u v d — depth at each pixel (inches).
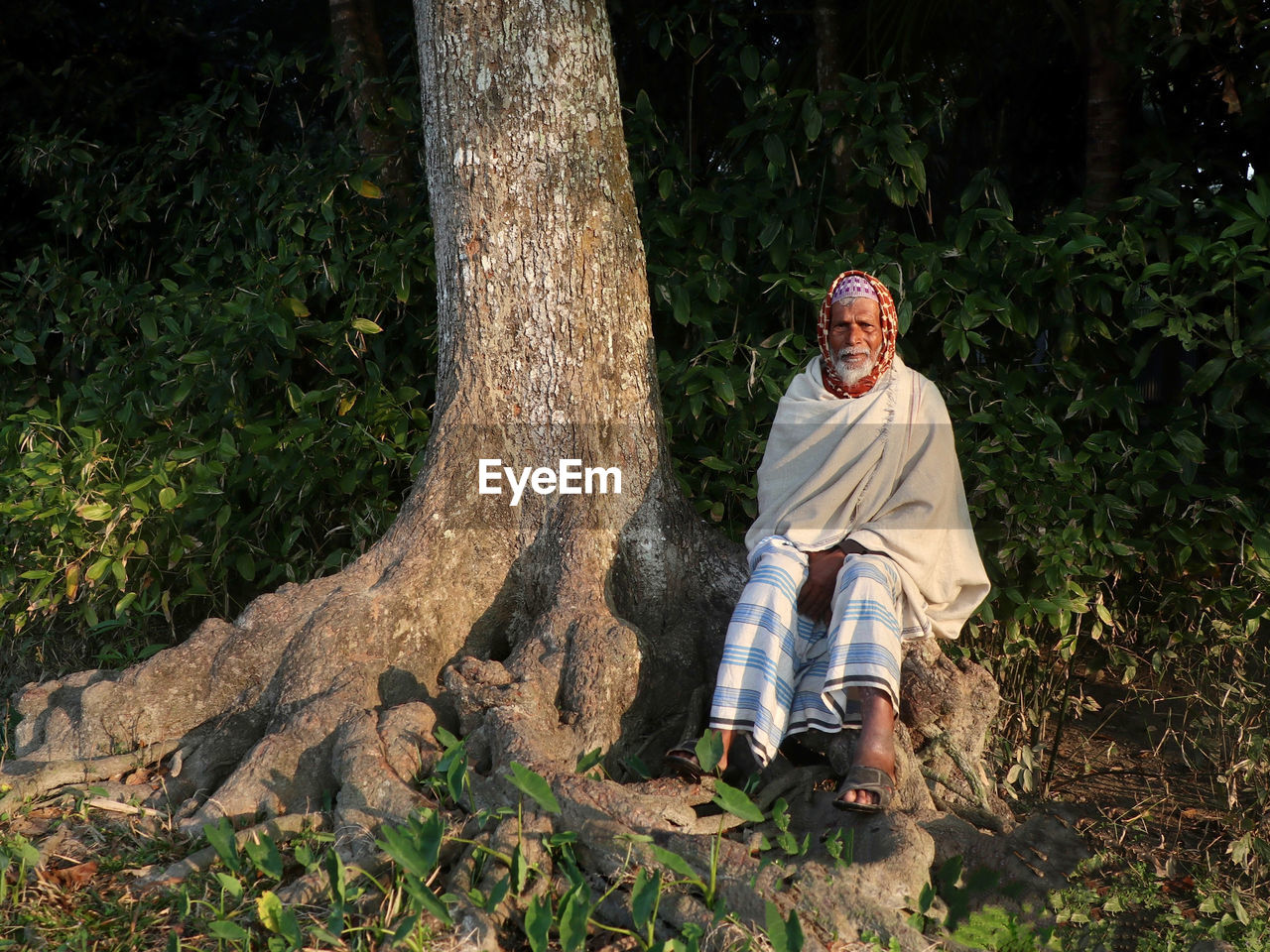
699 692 136.3
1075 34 180.5
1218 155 172.1
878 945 98.8
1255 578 151.4
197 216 222.5
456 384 148.9
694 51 182.4
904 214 200.7
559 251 145.4
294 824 115.4
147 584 183.3
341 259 184.7
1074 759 165.2
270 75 212.2
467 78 143.9
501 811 105.3
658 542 148.0
